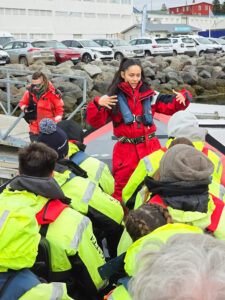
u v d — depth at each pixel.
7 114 8.73
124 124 3.44
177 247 1.01
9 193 2.11
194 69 24.98
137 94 3.40
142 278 0.99
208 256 0.95
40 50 23.50
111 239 2.96
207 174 1.96
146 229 1.73
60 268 2.17
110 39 30.53
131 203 2.91
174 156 2.00
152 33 58.28
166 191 1.98
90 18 52.81
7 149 6.73
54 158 2.13
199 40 32.78
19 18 46.34
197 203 1.95
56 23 49.53
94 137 5.24
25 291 1.74
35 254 1.77
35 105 5.41
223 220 2.04
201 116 5.49
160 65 25.05
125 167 3.48
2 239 1.67
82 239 2.24
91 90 19.62
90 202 2.60
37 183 2.07
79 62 24.00
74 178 2.66
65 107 16.44
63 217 2.22
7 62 22.89
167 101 3.47
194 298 0.87
